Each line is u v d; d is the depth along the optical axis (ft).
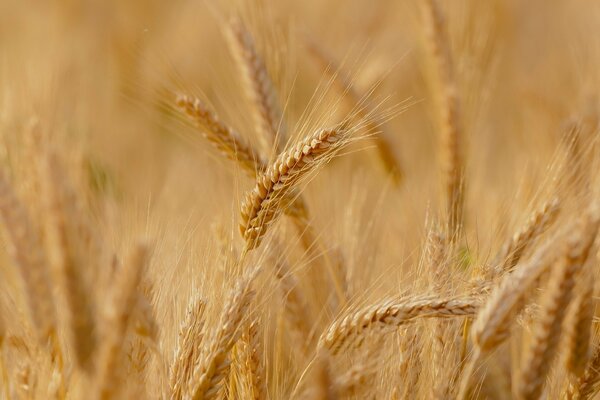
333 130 2.46
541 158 3.29
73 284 2.20
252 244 2.56
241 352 2.55
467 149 3.27
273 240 2.71
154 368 2.55
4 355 2.52
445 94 3.17
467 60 3.39
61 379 2.40
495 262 2.63
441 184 3.14
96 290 2.27
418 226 3.03
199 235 2.85
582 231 2.31
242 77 2.91
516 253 2.62
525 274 2.35
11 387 2.51
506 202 2.93
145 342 2.47
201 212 3.26
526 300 2.39
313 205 3.06
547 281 2.38
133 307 2.18
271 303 2.72
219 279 2.60
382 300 2.57
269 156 2.87
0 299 2.51
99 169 3.53
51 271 2.28
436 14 3.26
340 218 3.11
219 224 2.67
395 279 2.85
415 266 2.70
